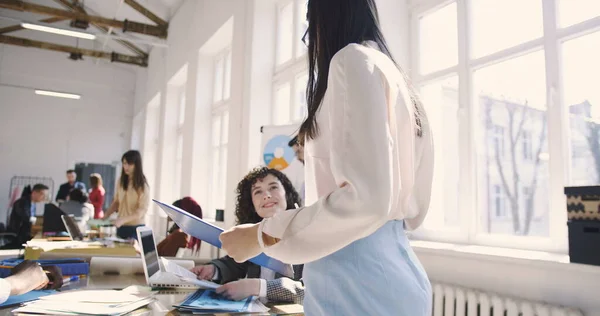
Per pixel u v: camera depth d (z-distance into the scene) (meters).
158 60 8.86
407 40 2.79
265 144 3.45
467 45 2.43
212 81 6.24
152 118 9.73
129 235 3.74
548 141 1.95
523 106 2.13
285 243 0.67
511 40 2.23
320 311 0.71
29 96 10.54
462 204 2.35
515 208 2.13
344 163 0.62
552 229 1.90
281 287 1.23
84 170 10.91
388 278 0.68
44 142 10.59
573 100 1.91
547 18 2.01
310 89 0.81
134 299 1.10
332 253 0.70
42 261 1.62
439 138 2.61
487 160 2.29
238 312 1.05
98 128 11.14
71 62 10.98
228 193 4.46
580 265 1.49
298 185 3.21
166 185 7.74
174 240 3.02
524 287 1.71
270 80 4.29
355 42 0.78
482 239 2.22
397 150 0.69
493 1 2.35
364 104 0.63
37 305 1.00
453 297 1.91
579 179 1.86
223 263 1.70
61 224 4.12
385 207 0.58
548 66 1.98
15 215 6.51
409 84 0.84
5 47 10.38
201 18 6.08
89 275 1.64
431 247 2.13
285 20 4.39
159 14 8.14
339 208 0.61
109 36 7.48
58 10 7.72
